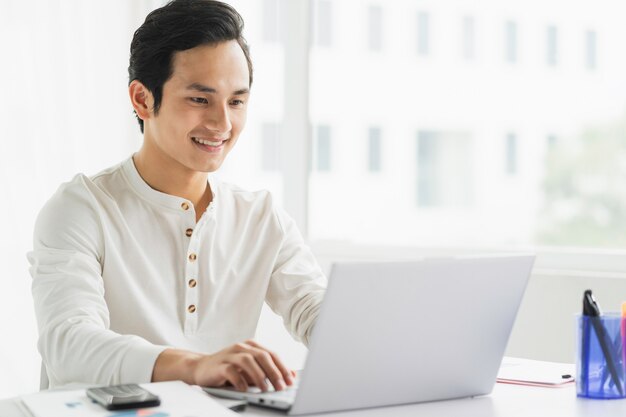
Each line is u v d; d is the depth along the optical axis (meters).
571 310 2.55
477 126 4.82
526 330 2.62
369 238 4.80
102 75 3.12
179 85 1.68
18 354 2.94
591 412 1.23
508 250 2.84
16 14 2.97
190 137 1.71
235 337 1.84
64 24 3.05
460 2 4.71
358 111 4.71
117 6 3.14
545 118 4.10
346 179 4.68
